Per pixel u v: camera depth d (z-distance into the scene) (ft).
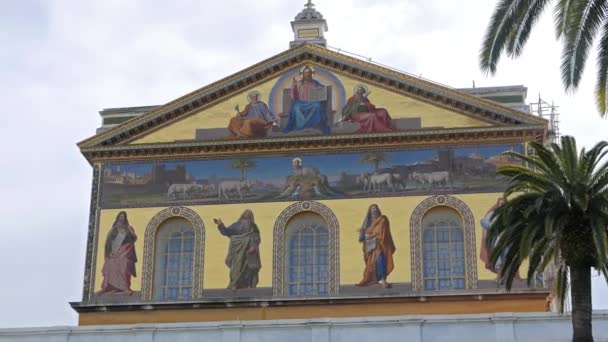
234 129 189.57
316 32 204.74
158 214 187.21
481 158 183.42
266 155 188.24
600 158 134.10
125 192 188.96
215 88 191.31
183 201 187.42
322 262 181.78
